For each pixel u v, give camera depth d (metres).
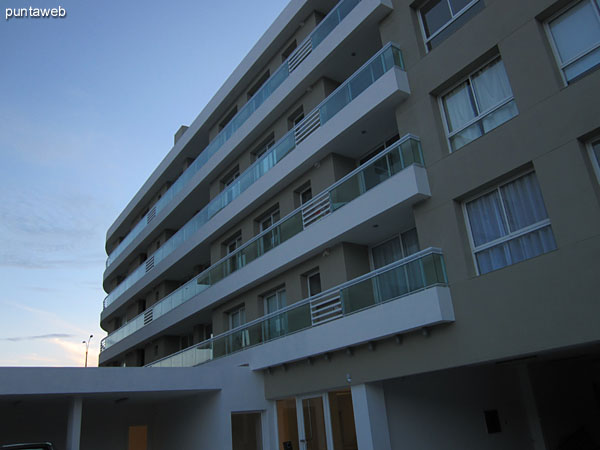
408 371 9.92
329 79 15.05
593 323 7.32
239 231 18.34
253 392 14.04
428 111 10.80
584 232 7.66
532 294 8.16
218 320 18.19
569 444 13.52
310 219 13.67
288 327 13.40
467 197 9.83
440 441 11.41
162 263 23.45
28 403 14.05
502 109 9.54
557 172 8.16
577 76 8.36
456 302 9.34
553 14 8.85
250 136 18.05
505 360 11.00
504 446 12.65
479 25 9.97
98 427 17.19
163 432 16.92
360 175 12.00
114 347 28.16
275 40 17.72
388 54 11.65
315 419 12.54
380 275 10.73
